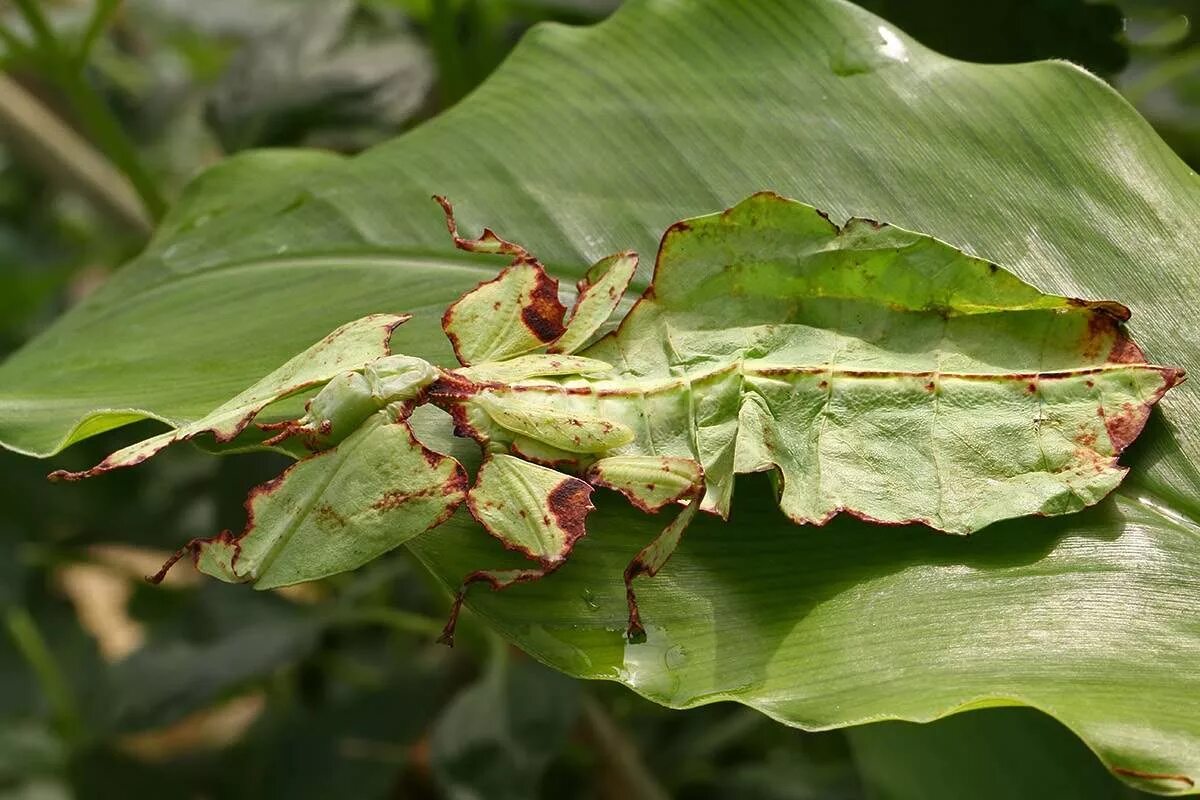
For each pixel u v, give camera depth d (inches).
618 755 21.7
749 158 18.7
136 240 26.7
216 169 19.8
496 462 17.6
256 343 18.6
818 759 23.2
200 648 22.0
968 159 18.4
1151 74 22.1
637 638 17.2
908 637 17.1
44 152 27.4
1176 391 17.7
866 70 18.7
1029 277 18.1
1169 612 17.1
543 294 18.0
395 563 22.2
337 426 17.5
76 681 26.0
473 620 21.2
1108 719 16.6
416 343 18.4
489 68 22.3
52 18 24.3
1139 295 17.9
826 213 18.4
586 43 19.3
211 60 29.6
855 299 18.0
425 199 19.1
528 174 19.0
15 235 34.4
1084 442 17.5
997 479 17.5
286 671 24.5
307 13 22.3
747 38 19.0
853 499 17.5
